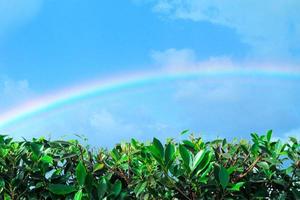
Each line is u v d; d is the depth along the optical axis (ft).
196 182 11.62
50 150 13.89
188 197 11.76
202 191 11.75
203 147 13.53
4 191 12.96
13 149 13.60
